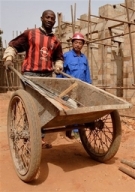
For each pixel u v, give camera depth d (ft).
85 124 13.05
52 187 10.07
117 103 11.19
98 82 45.55
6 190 9.75
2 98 48.88
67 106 11.15
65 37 54.13
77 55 17.88
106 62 44.60
